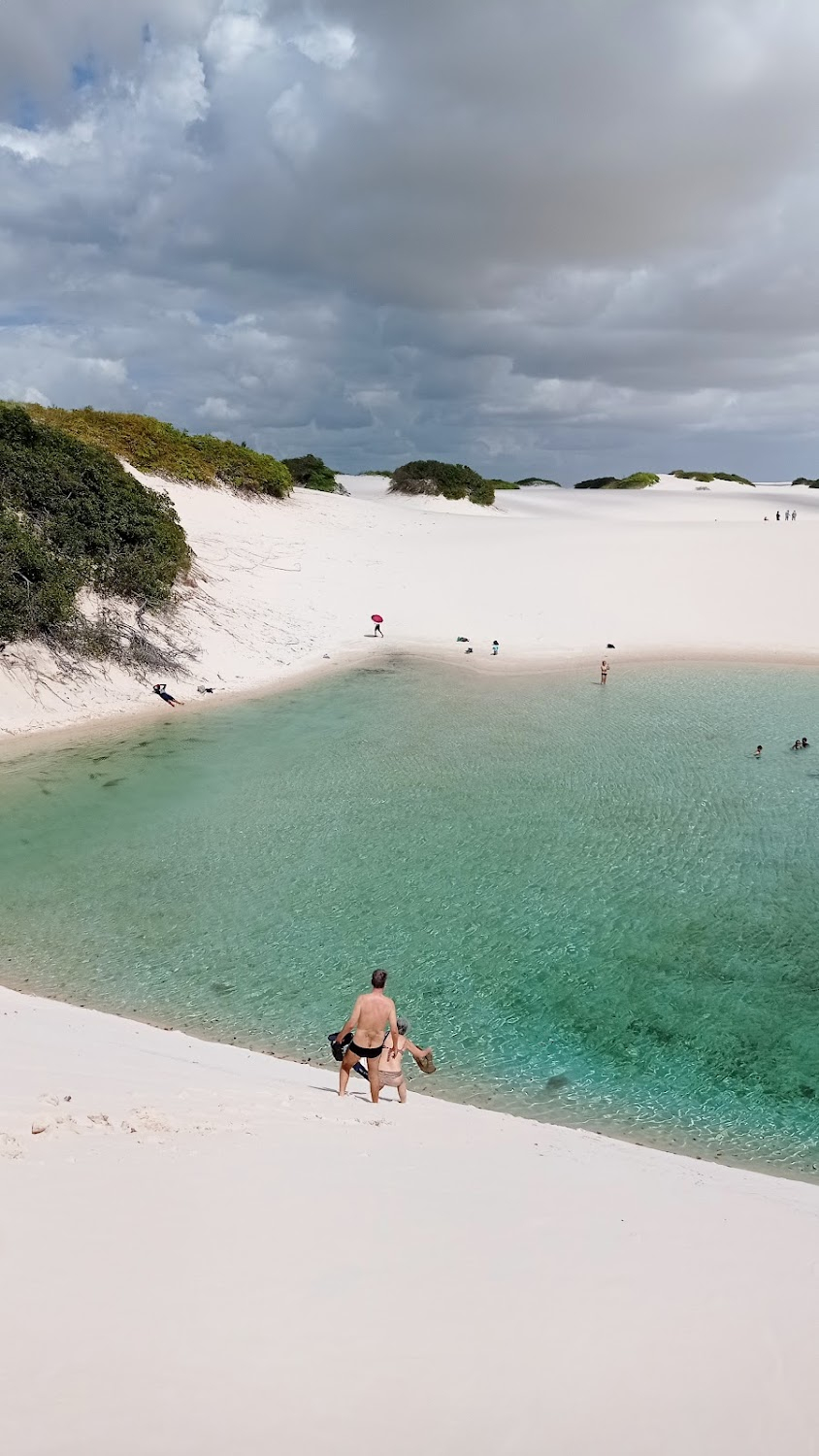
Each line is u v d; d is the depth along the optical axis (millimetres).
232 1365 3928
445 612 43094
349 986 14938
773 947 16031
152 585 35531
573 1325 5004
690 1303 5582
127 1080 9281
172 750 26875
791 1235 7539
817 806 22469
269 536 50688
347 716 30328
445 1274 5367
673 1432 4168
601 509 83500
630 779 24406
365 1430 3691
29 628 30797
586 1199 7590
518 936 16469
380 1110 10070
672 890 18125
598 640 40219
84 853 19922
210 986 14859
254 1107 9062
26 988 14539
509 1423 3977
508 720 29906
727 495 94188
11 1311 3932
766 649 38875
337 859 19656
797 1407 4570
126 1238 4988
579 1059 13148
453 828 21250
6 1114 7168
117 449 52094
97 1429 3271
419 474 82250
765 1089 12539
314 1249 5355
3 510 32344
